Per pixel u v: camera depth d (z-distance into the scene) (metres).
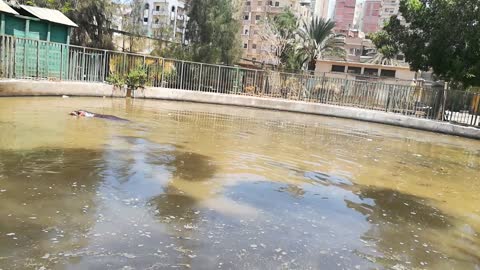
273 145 10.20
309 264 3.71
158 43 28.33
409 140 14.55
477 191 7.41
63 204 4.59
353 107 21.55
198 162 7.41
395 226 5.01
